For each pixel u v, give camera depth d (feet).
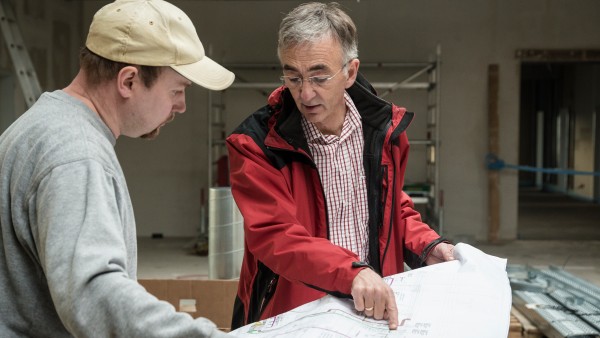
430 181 26.53
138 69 3.28
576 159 48.16
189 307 8.95
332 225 5.22
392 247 5.27
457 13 27.09
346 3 27.35
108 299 2.70
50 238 2.81
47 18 25.88
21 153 3.06
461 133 27.17
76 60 28.63
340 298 4.27
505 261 4.73
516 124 27.04
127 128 3.45
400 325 3.87
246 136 4.83
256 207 4.72
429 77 27.09
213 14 27.96
